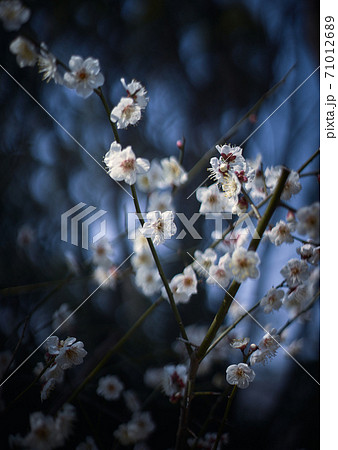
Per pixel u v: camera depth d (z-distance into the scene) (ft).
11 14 1.24
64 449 1.76
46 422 1.37
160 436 2.07
